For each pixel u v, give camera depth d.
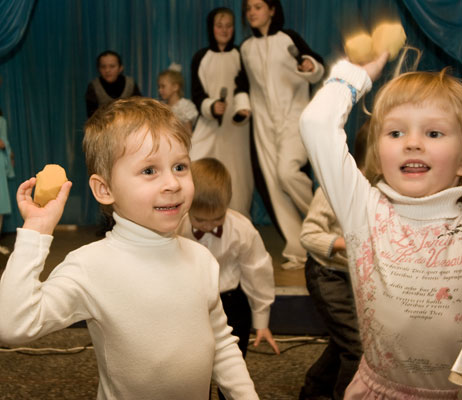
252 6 3.60
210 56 4.04
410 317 0.97
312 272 1.81
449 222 0.98
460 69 4.00
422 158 0.96
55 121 5.08
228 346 1.07
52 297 0.88
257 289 1.71
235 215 1.71
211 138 4.10
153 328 0.93
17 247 0.86
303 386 2.01
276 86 3.64
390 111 1.00
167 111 0.97
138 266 0.94
